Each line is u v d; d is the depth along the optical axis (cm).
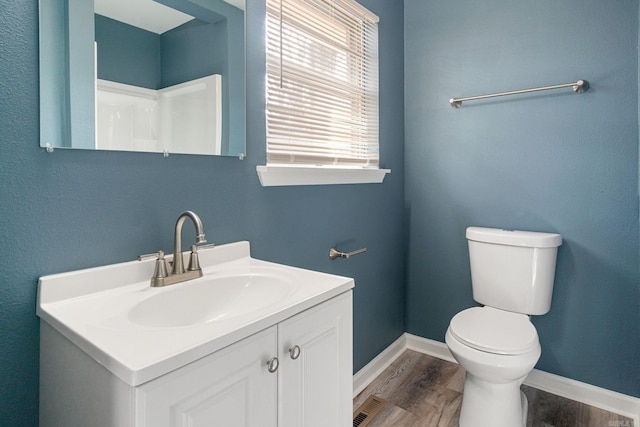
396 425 169
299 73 160
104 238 99
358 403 185
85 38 94
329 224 178
